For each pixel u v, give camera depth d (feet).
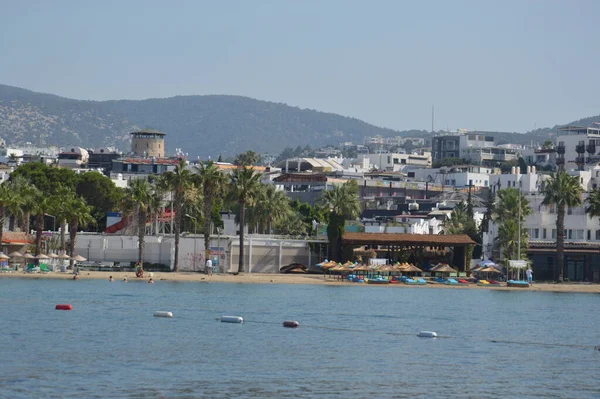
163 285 635.25
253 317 445.78
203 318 434.30
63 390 258.37
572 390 281.54
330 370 301.43
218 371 292.61
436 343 376.89
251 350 337.72
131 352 322.34
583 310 553.23
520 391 277.85
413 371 305.53
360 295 613.52
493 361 333.01
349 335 391.65
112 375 280.31
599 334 426.10
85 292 544.21
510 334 416.46
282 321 433.48
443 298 618.44
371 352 344.08
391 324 437.17
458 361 330.13
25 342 336.29
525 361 335.47
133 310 455.63
